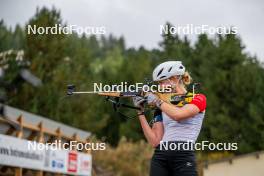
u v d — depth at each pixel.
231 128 50.88
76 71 37.03
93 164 32.28
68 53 38.06
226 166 34.75
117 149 36.16
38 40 33.00
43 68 33.50
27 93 30.72
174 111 5.77
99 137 43.12
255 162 34.03
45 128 16.55
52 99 33.69
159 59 68.69
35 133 16.22
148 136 6.12
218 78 54.50
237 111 53.28
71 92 6.29
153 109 6.22
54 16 33.22
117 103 6.30
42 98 33.00
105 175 32.84
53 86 33.69
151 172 5.97
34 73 32.31
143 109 6.27
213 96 53.53
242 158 34.44
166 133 5.95
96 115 42.75
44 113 33.44
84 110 37.22
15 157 14.35
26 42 32.91
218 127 51.22
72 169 18.28
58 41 33.91
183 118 5.78
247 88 53.03
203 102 5.95
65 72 35.03
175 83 6.05
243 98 53.00
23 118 15.59
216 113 53.12
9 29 33.22
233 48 56.47
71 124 35.78
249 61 58.41
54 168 16.83
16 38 33.44
